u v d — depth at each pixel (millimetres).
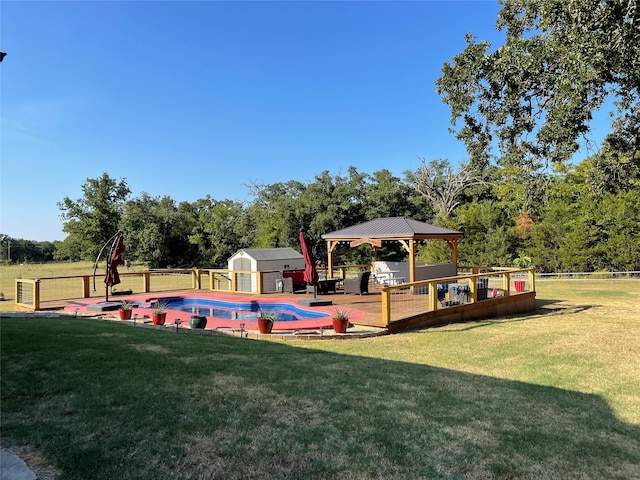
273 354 6711
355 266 19375
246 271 16156
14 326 7359
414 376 5695
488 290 14328
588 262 26703
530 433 3857
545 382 5770
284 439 3465
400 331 9742
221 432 3537
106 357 5547
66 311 12023
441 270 17016
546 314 13398
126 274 15992
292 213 34469
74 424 3525
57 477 2707
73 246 42344
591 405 4805
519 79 9516
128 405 3994
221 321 10344
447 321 11273
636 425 4230
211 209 40719
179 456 3084
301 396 4543
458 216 32656
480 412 4348
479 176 40156
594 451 3539
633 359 7223
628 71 8078
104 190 38094
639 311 13805
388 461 3180
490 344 8328
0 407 3832
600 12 7137
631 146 10945
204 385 4707
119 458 3002
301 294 15398
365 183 39469
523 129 10172
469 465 3180
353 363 6336
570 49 7945
